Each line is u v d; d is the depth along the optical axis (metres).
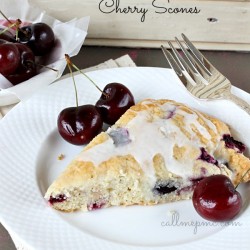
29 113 0.37
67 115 0.35
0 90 0.39
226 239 0.30
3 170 0.33
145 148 0.33
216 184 0.31
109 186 0.32
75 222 0.31
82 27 0.44
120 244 0.30
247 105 0.38
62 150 0.36
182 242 0.31
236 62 0.47
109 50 0.48
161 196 0.33
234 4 0.46
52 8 0.46
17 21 0.40
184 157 0.33
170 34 0.47
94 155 0.33
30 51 0.40
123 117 0.35
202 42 0.48
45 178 0.34
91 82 0.39
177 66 0.41
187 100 0.39
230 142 0.35
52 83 0.40
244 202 0.33
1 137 0.35
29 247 0.29
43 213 0.31
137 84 0.40
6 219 0.30
